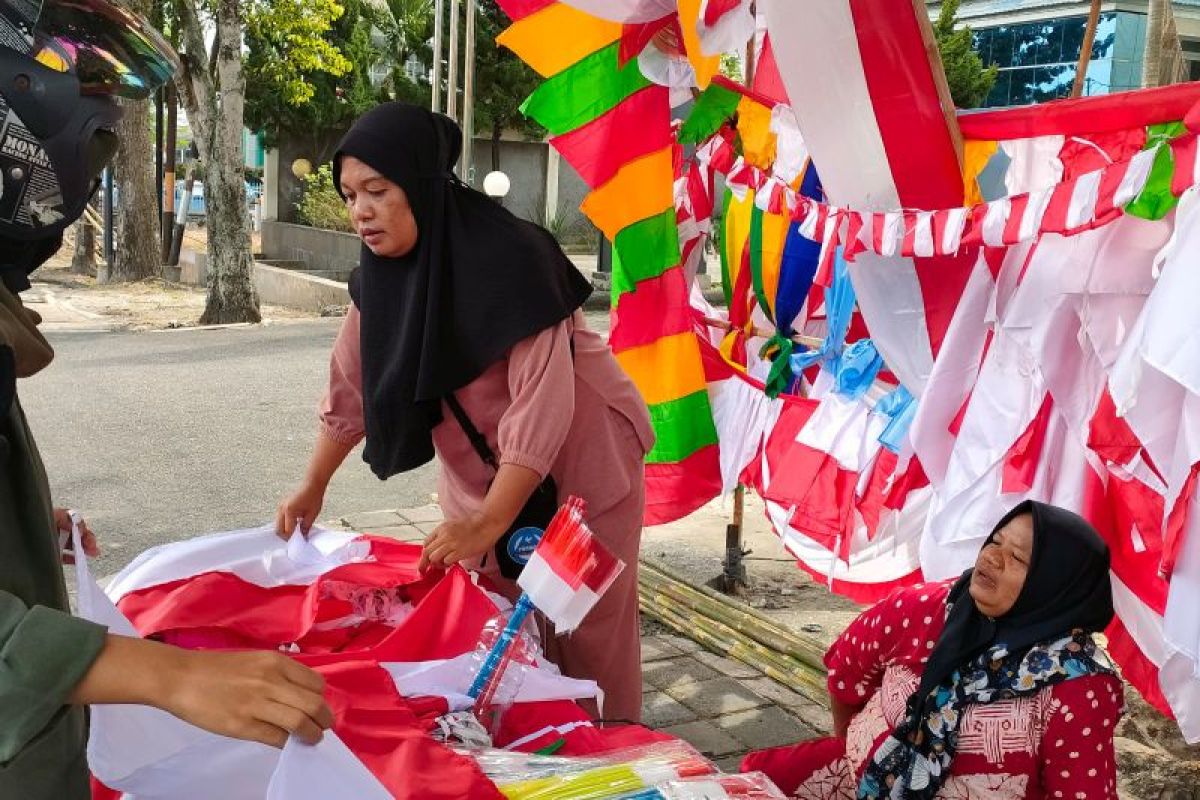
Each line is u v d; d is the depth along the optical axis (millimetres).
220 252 14227
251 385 9539
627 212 3953
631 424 2750
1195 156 2512
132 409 8445
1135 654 3104
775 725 3533
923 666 2420
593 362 2701
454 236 2479
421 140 2432
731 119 3793
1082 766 2164
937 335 3361
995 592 2213
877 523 3670
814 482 3803
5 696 1090
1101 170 2736
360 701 1773
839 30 3033
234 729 1128
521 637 2104
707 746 3385
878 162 3232
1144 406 2646
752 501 5984
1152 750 3346
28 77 1293
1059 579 2176
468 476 2666
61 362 10648
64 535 1845
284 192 23672
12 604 1146
